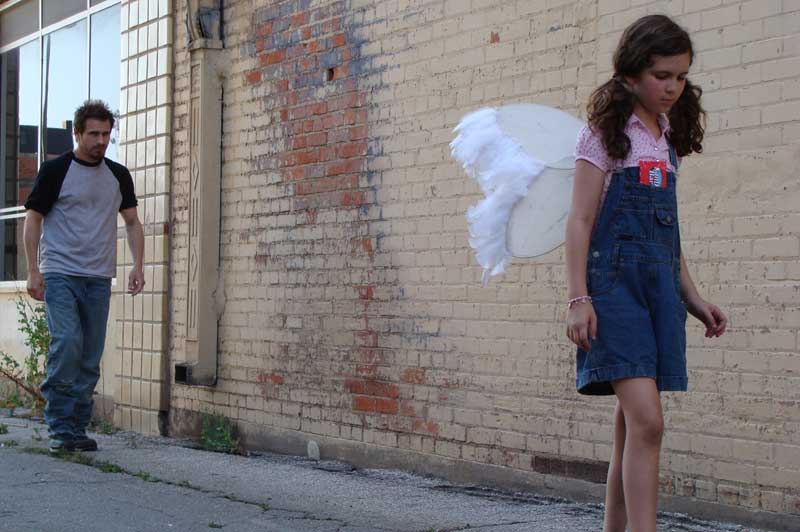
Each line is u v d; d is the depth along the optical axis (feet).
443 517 20.86
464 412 25.05
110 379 38.24
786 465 18.84
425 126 26.27
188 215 34.22
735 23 19.76
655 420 13.85
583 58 22.54
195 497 22.49
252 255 32.17
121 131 38.06
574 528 19.75
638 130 14.35
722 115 19.95
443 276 25.67
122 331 37.37
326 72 29.45
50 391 28.19
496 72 24.47
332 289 29.07
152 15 36.35
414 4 26.63
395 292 27.04
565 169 15.61
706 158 20.20
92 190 28.22
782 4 19.03
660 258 14.21
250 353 32.09
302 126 30.30
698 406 20.26
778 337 18.99
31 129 46.32
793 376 18.76
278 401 30.91
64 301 27.94
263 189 31.78
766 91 19.26
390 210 27.25
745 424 19.49
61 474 24.86
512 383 23.91
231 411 32.78
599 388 14.65
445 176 25.67
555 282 22.97
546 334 23.13
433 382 25.91
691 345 20.38
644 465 13.89
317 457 29.40
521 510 21.61
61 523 19.77
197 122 33.83
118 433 35.55
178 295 34.83
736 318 19.65
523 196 15.53
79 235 28.07
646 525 13.84
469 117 15.94
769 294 19.15
